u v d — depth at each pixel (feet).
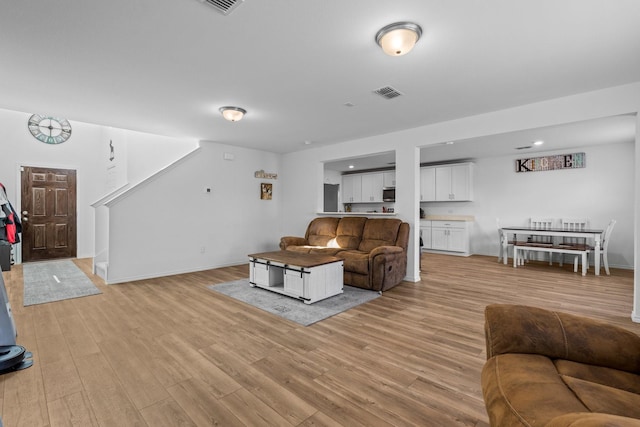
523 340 4.06
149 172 17.69
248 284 13.87
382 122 13.69
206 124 13.99
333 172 29.66
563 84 9.50
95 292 12.44
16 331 8.34
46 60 7.96
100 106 11.51
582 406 2.87
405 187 14.99
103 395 5.62
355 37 6.97
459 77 9.03
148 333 8.40
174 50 7.52
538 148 19.43
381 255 12.48
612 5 5.80
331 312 10.16
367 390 5.84
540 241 20.56
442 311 10.32
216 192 17.97
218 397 5.59
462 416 5.10
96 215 16.26
